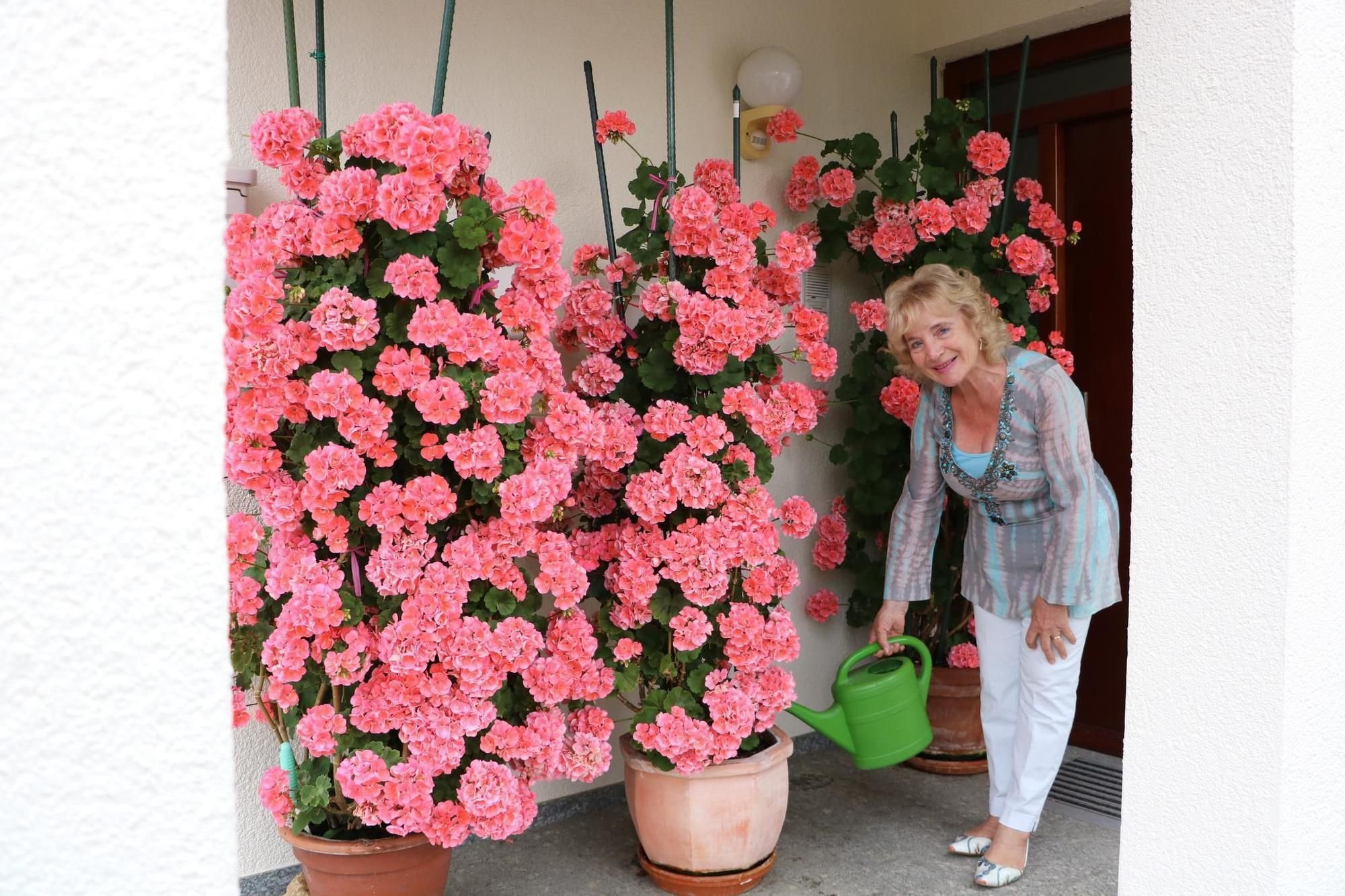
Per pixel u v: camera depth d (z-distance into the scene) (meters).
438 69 2.17
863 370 3.42
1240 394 1.58
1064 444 2.40
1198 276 1.63
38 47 0.75
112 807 0.80
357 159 2.07
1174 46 1.64
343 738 2.03
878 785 3.33
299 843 2.09
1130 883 1.75
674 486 2.41
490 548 2.09
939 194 3.35
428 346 2.06
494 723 2.10
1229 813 1.61
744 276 2.61
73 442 0.77
